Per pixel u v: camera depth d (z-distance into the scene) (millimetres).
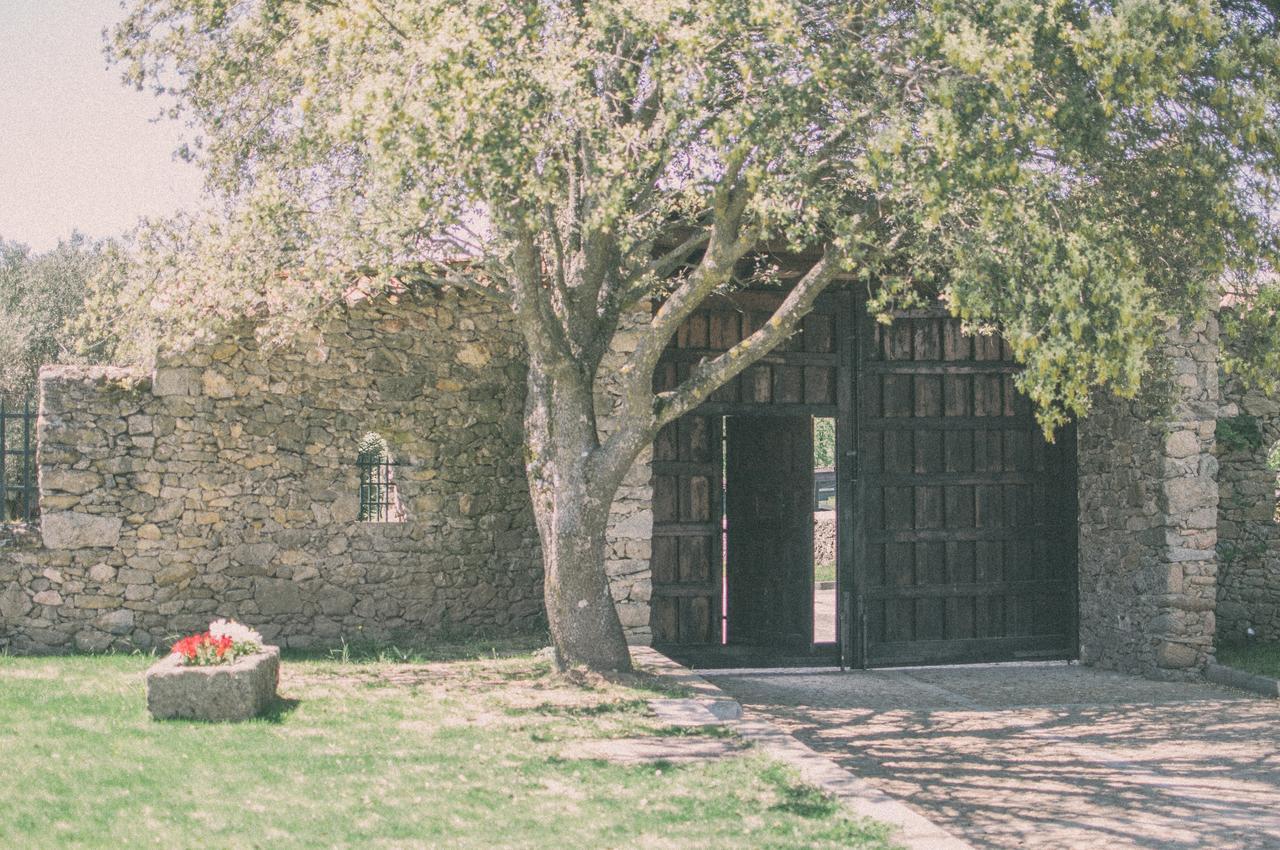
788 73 7539
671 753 7379
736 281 12023
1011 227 7457
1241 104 7238
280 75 10055
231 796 6020
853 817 6121
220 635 8227
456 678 9758
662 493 12586
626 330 11555
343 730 7625
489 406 12547
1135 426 12617
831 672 12812
